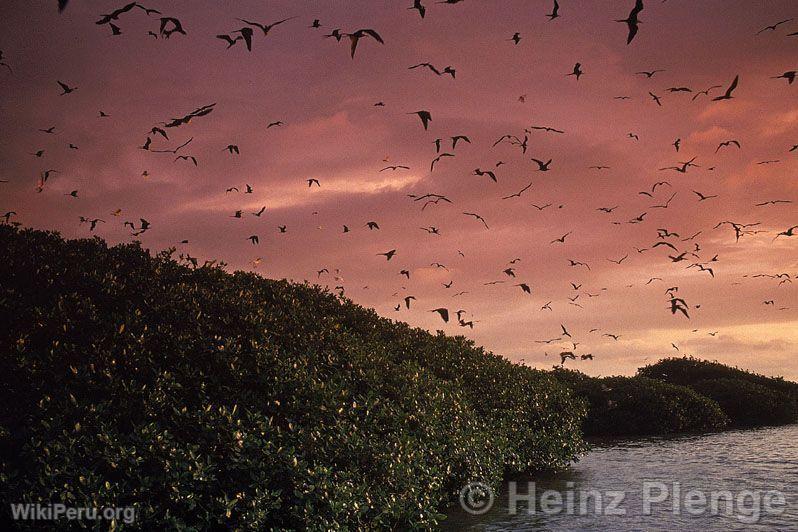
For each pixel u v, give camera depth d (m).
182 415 10.70
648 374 41.81
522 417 19.52
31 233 17.64
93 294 14.65
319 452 11.20
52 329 12.42
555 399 21.67
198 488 9.50
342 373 14.23
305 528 9.77
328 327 16.33
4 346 11.57
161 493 9.36
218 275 18.30
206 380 12.09
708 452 23.11
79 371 11.14
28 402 10.52
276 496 9.92
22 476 8.98
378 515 10.83
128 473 9.22
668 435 29.77
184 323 13.91
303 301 19.02
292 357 13.67
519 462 17.72
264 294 18.12
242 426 10.65
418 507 11.85
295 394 12.32
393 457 12.05
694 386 37.34
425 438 13.82
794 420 34.94
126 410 10.63
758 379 39.72
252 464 9.99
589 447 22.23
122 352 12.05
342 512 10.18
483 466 15.34
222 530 9.72
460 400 16.27
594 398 32.50
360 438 11.99
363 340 17.78
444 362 19.25
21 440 9.78
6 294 13.49
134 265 17.58
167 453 9.67
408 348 19.23
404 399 14.30
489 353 22.95
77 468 9.09
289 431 11.49
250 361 12.91
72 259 16.38
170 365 12.33
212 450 10.20
